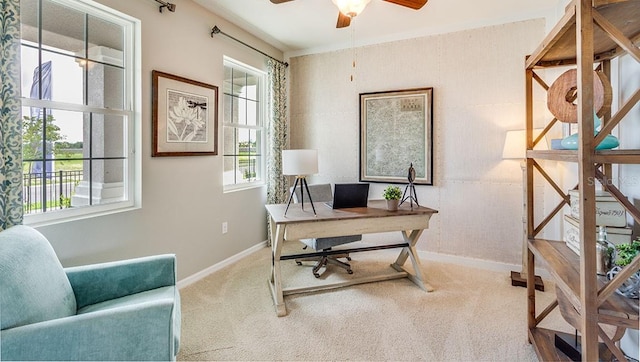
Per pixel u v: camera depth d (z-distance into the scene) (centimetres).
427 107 359
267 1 294
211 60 319
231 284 293
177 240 285
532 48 314
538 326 220
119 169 245
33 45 194
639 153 113
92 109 225
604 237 154
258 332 213
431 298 263
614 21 140
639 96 111
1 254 125
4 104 166
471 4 296
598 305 118
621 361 122
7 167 168
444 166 356
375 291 278
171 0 275
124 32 247
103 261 225
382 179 388
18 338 112
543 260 167
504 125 327
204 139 312
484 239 340
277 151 412
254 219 393
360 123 398
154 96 260
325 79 419
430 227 366
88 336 118
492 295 269
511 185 327
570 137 155
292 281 298
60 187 209
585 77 117
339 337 207
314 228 246
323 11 314
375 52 387
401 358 186
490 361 183
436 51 354
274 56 420
